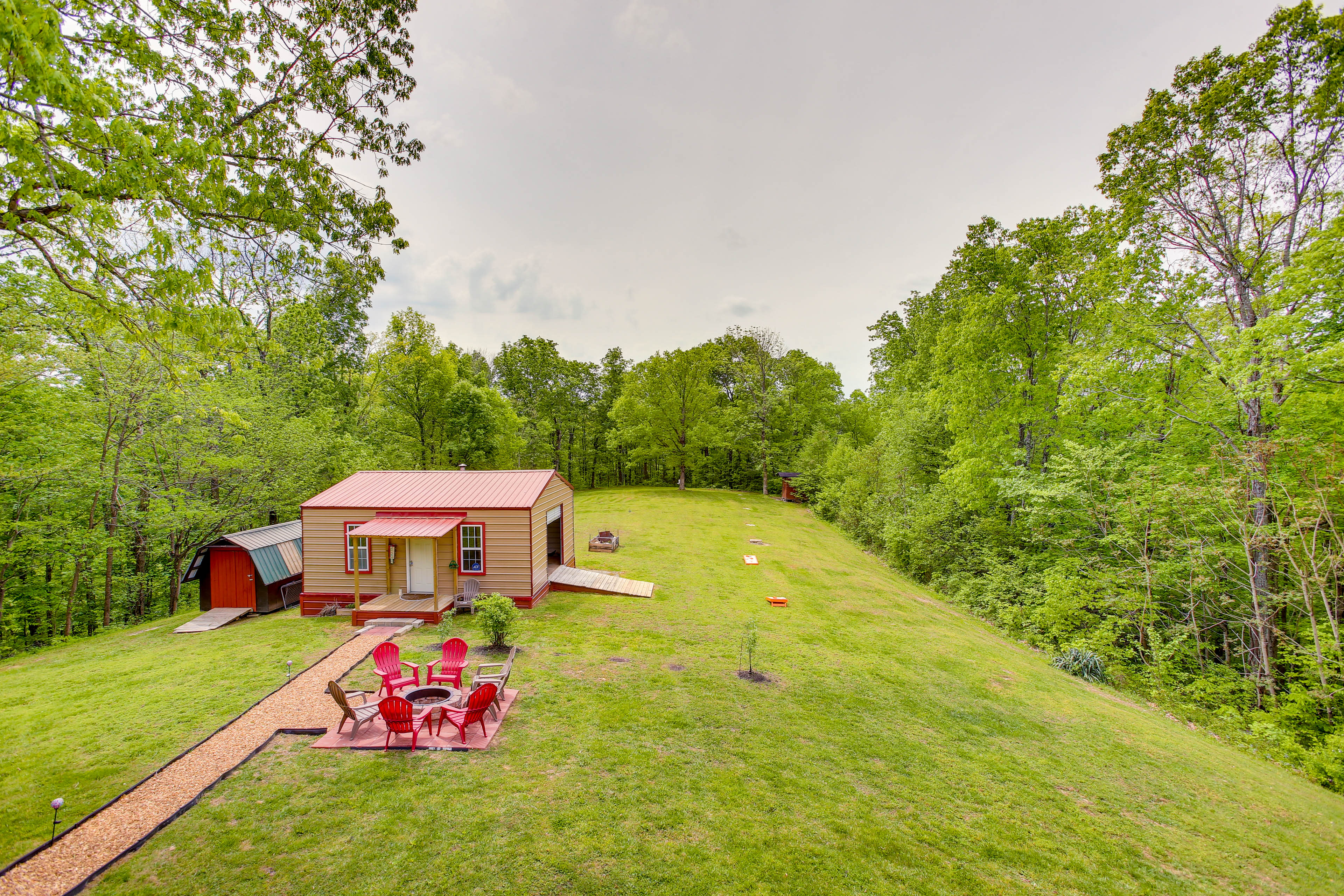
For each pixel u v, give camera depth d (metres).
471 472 18.39
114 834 5.57
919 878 6.01
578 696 9.91
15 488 15.45
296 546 17.31
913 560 25.47
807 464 44.72
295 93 7.63
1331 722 11.79
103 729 8.03
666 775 7.55
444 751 7.57
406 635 12.95
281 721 8.30
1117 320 17.27
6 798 6.20
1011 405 21.42
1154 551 16.27
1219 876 6.64
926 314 34.06
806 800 7.30
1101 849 6.92
